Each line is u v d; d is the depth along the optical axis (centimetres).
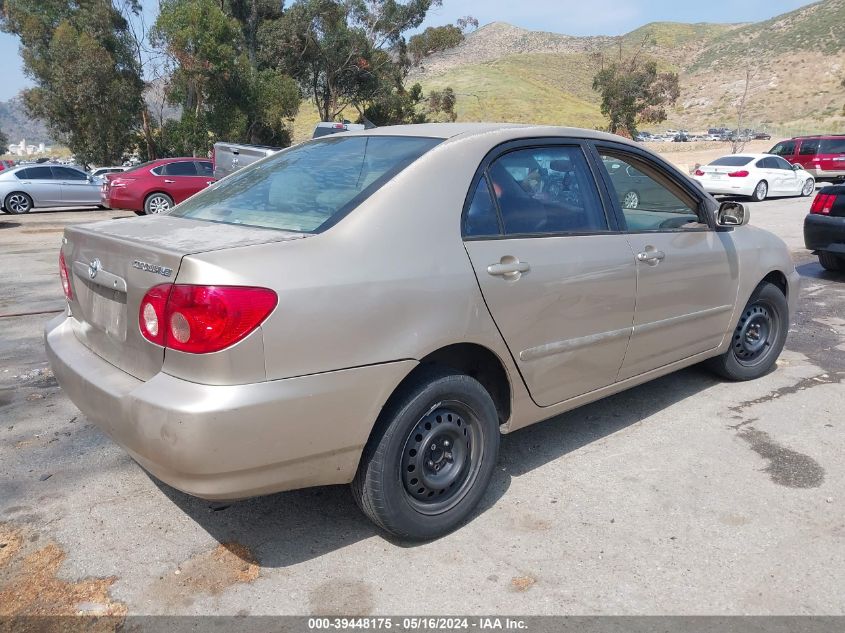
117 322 278
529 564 286
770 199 2073
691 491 343
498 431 320
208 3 3017
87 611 256
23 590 268
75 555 290
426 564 286
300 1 3609
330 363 255
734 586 272
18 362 543
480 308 296
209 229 291
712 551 294
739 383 493
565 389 349
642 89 5088
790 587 271
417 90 4138
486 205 313
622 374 382
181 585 271
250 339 239
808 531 308
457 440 306
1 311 714
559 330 333
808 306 729
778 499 335
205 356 238
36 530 308
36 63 3547
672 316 401
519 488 346
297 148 377
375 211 280
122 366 278
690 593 268
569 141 362
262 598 264
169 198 1694
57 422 423
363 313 262
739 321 471
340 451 265
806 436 405
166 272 247
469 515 319
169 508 327
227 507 328
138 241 272
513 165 332
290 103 3366
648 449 389
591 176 366
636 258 369
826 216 832
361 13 3788
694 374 512
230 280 238
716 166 2033
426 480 296
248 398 239
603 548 296
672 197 424
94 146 3584
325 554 292
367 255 269
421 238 285
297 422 250
